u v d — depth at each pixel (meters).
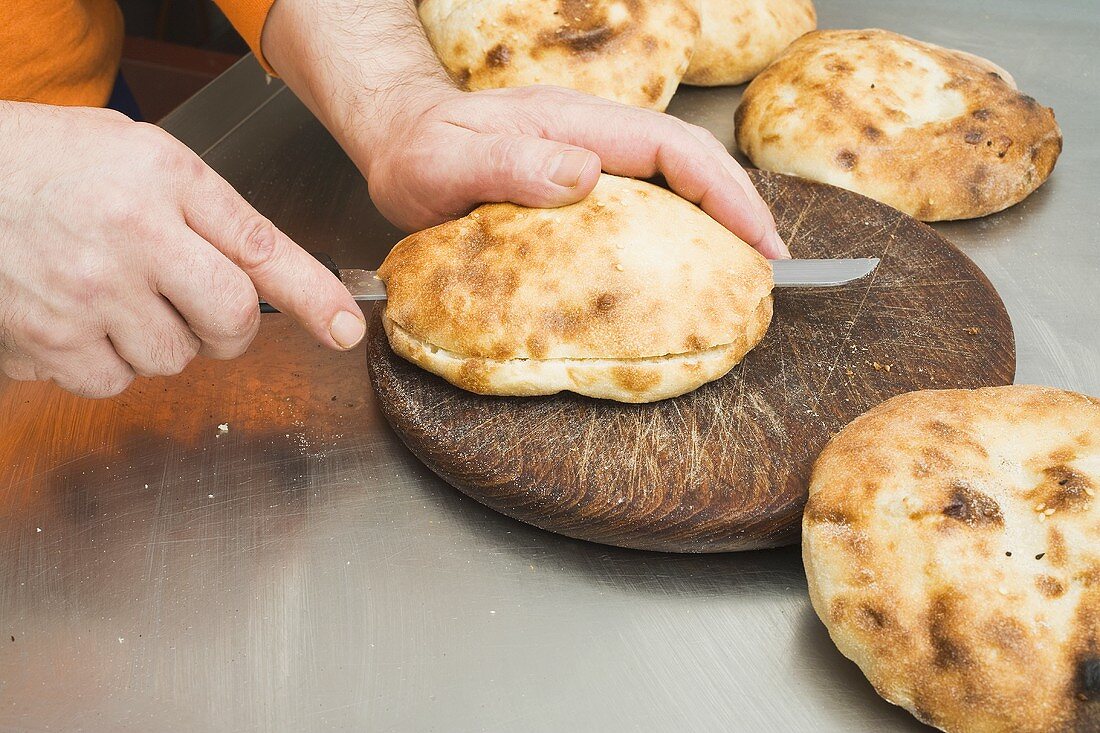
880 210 0.63
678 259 0.53
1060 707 0.43
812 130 0.66
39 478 0.55
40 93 0.71
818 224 0.62
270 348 0.60
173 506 0.54
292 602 0.51
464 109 0.60
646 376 0.53
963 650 0.44
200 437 0.56
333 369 0.59
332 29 0.64
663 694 0.48
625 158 0.58
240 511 0.54
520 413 0.54
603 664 0.48
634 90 0.68
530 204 0.55
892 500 0.46
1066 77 0.76
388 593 0.51
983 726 0.44
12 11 0.68
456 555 0.52
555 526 0.52
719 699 0.47
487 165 0.56
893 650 0.45
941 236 0.62
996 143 0.65
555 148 0.55
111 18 0.78
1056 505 0.45
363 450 0.56
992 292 0.59
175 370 0.53
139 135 0.50
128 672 0.49
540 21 0.68
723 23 0.74
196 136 0.73
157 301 0.50
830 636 0.47
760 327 0.54
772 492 0.51
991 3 0.84
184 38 1.32
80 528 0.53
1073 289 0.61
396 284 0.55
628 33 0.68
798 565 0.51
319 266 0.52
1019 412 0.48
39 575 0.52
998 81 0.68
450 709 0.47
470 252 0.55
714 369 0.53
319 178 0.71
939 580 0.45
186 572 0.52
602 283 0.53
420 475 0.55
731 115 0.74
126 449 0.56
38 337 0.50
